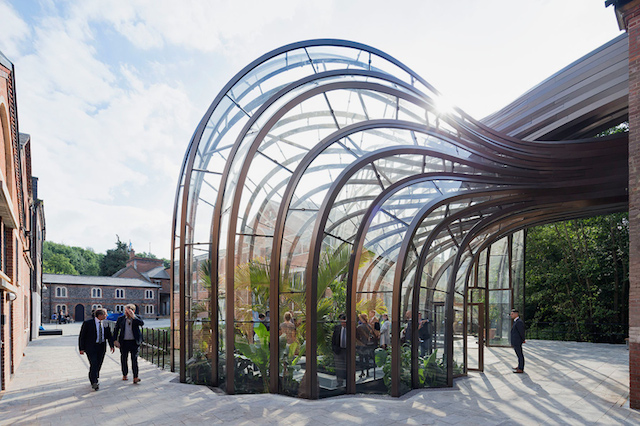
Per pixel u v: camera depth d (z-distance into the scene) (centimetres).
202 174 1045
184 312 1005
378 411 726
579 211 1570
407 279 1016
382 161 1026
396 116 1109
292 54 1110
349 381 917
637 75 788
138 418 659
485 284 1920
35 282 2636
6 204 856
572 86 1255
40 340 2402
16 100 890
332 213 933
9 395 816
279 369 894
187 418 662
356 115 1069
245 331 912
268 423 643
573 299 2698
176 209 1127
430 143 1159
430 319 1098
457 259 1189
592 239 2527
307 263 897
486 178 1158
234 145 988
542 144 1254
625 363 1349
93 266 11394
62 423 633
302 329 901
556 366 1292
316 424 641
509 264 1959
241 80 1082
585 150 1226
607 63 1182
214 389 888
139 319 965
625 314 2509
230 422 643
